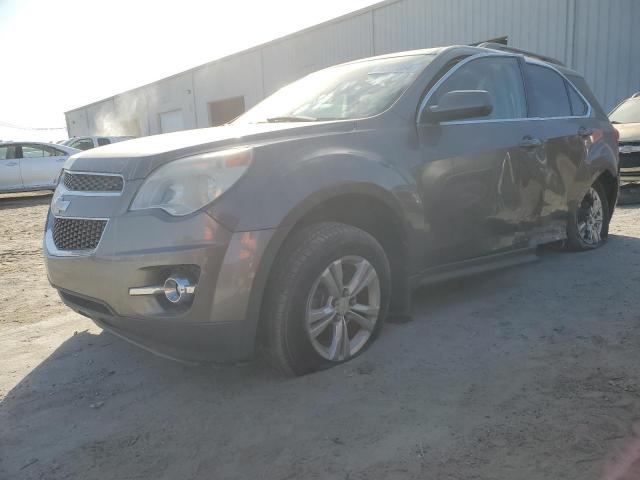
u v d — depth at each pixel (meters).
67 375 3.07
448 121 3.52
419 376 2.81
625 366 2.81
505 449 2.17
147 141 3.04
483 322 3.51
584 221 5.13
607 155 5.01
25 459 2.29
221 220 2.46
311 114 3.59
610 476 1.98
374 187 2.93
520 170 3.92
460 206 3.49
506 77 4.11
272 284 2.67
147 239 2.47
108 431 2.47
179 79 31.84
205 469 2.16
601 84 12.66
